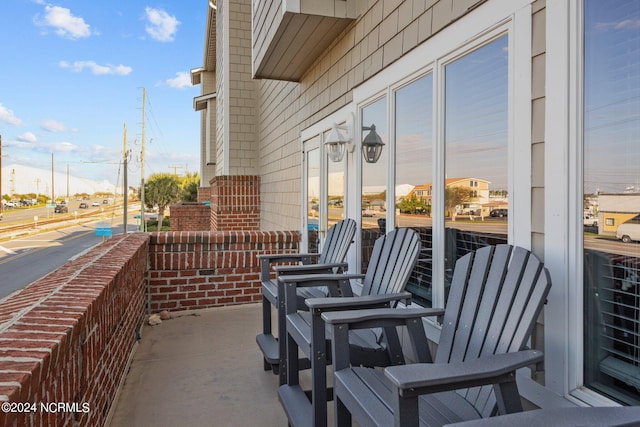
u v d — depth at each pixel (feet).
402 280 7.13
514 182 5.78
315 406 6.23
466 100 6.97
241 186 26.73
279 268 9.34
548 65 5.26
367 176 10.78
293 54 13.87
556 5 5.14
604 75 4.70
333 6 10.97
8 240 75.56
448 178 7.43
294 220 17.81
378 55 9.91
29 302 5.40
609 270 4.63
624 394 4.49
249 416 7.64
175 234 14.33
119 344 8.27
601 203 4.71
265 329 10.34
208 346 11.09
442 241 7.55
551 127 5.20
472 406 4.79
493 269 5.29
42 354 3.62
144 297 12.85
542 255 5.35
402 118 9.02
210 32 38.52
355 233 10.73
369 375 5.22
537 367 4.99
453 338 5.56
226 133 26.63
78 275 7.14
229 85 26.68
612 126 4.61
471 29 6.69
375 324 5.53
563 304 5.00
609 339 4.63
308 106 15.56
